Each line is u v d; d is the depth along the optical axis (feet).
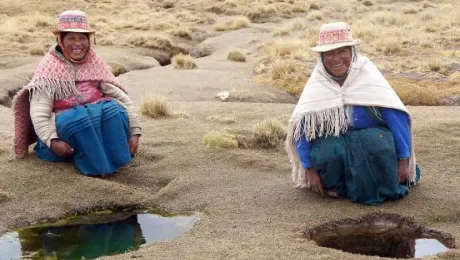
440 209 18.85
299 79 47.75
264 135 27.14
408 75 47.65
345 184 19.77
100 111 23.39
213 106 37.29
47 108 23.22
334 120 19.29
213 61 63.98
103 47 75.00
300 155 20.06
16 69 56.18
